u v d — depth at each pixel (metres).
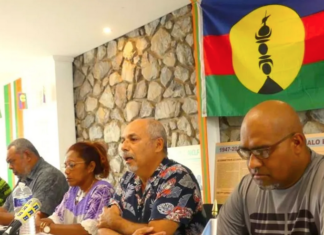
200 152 3.39
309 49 2.65
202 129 3.27
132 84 4.29
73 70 5.23
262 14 2.87
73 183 2.66
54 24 3.92
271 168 1.34
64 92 5.15
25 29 4.02
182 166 2.13
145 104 4.12
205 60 3.17
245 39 2.96
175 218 1.96
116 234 2.08
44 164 3.30
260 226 1.49
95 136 4.86
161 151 2.17
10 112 6.52
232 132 3.27
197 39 3.29
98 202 2.55
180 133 3.74
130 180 2.29
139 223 2.10
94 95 4.88
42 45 4.61
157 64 3.98
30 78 5.88
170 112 3.83
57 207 2.85
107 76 4.66
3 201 3.92
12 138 6.49
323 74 2.60
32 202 1.96
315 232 1.35
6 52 4.84
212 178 3.25
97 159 2.71
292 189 1.41
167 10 3.73
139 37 4.19
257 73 2.90
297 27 2.71
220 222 1.63
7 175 6.63
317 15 2.61
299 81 2.70
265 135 1.33
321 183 1.36
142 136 2.14
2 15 3.60
